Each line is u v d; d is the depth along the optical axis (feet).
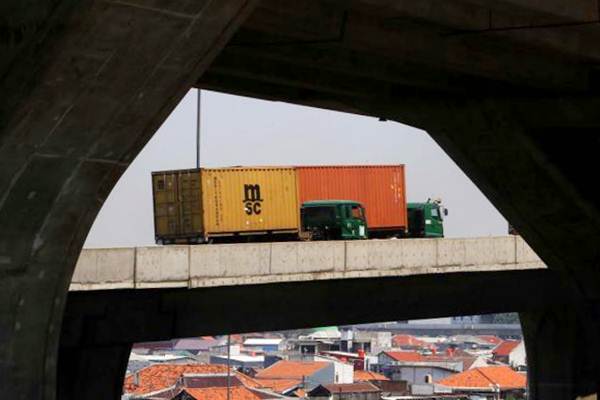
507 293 324.60
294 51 193.47
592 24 183.93
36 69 115.85
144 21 116.37
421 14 171.22
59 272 128.26
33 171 121.80
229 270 244.42
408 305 293.64
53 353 129.18
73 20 112.98
